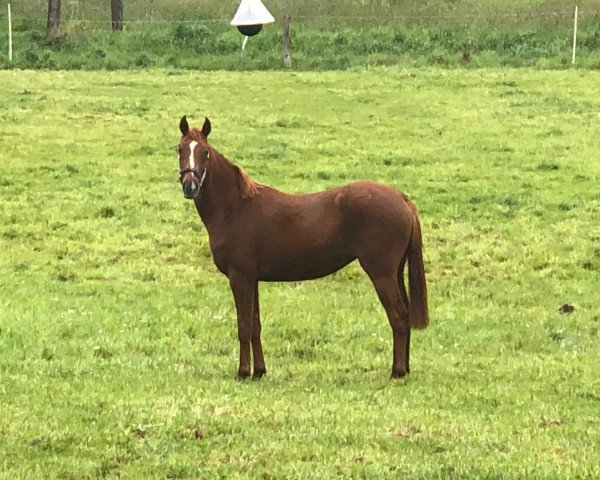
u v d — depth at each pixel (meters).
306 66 35.47
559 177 20.84
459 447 7.96
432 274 15.42
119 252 16.31
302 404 9.14
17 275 14.98
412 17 40.78
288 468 7.41
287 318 13.04
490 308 13.70
